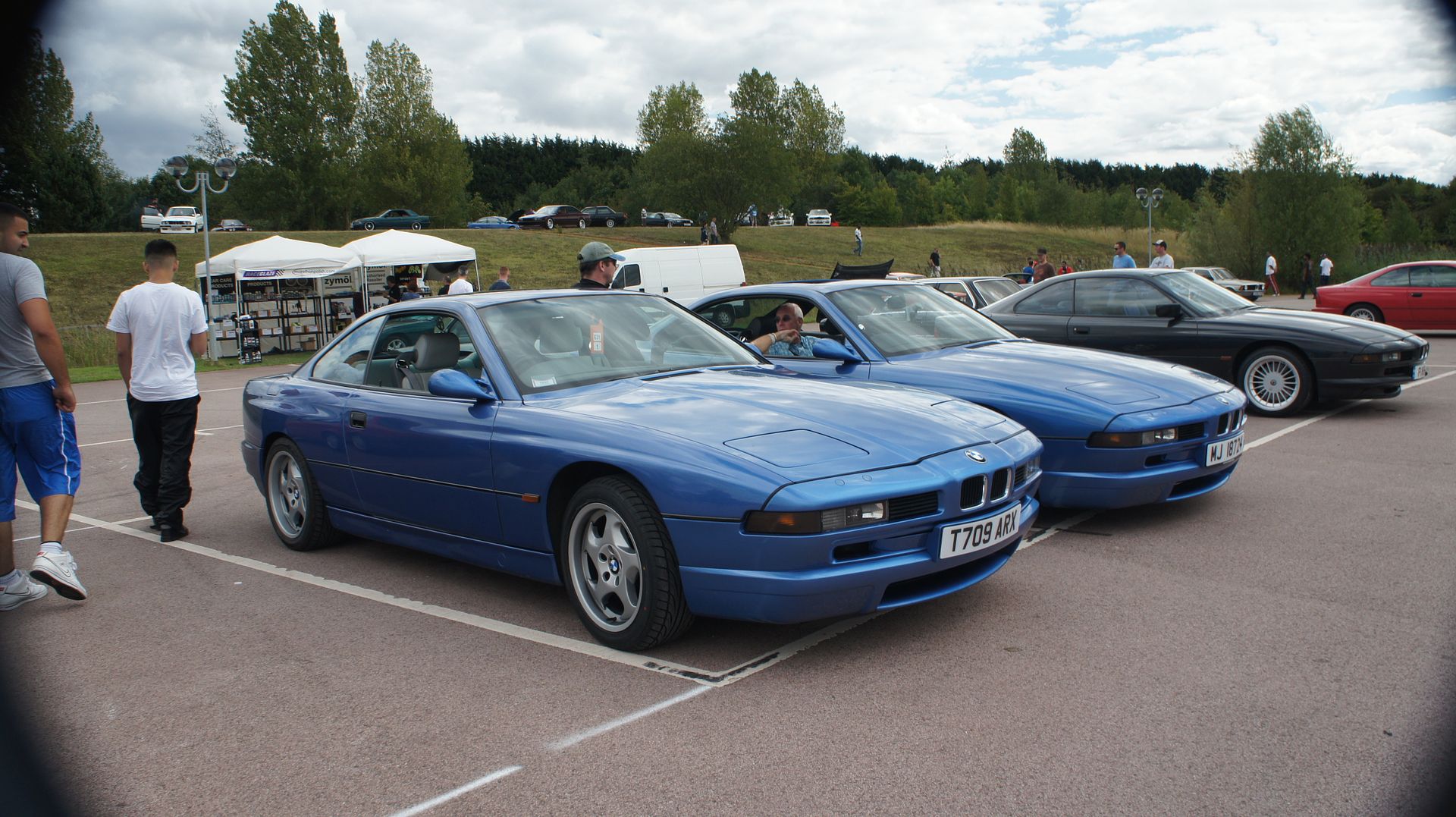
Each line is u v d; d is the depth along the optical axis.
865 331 5.79
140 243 37.53
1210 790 2.33
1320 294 16.95
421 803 2.42
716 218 58.72
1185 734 2.63
